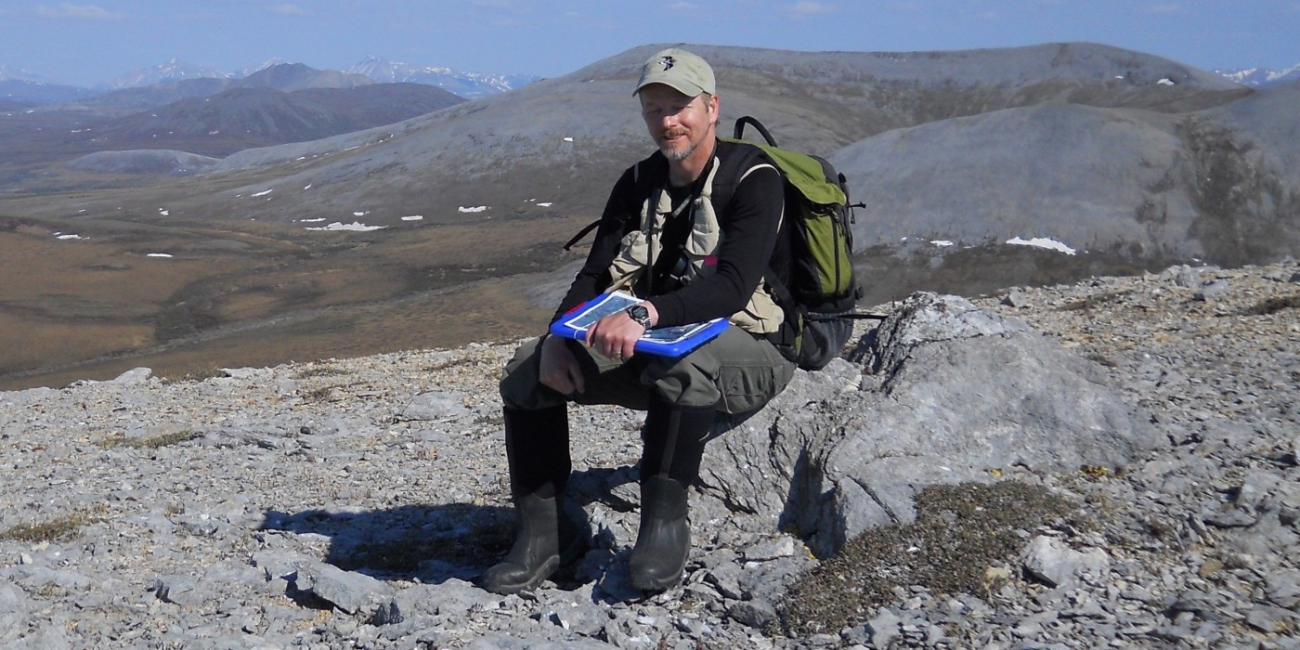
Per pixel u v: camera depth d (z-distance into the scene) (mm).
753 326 4395
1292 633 3648
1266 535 4316
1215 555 4230
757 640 3994
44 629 4137
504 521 5930
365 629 4230
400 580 4996
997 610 3947
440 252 110562
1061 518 4441
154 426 11234
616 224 4547
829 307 4641
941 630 3791
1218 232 94875
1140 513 4500
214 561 5605
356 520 6391
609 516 5090
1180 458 4996
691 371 4203
